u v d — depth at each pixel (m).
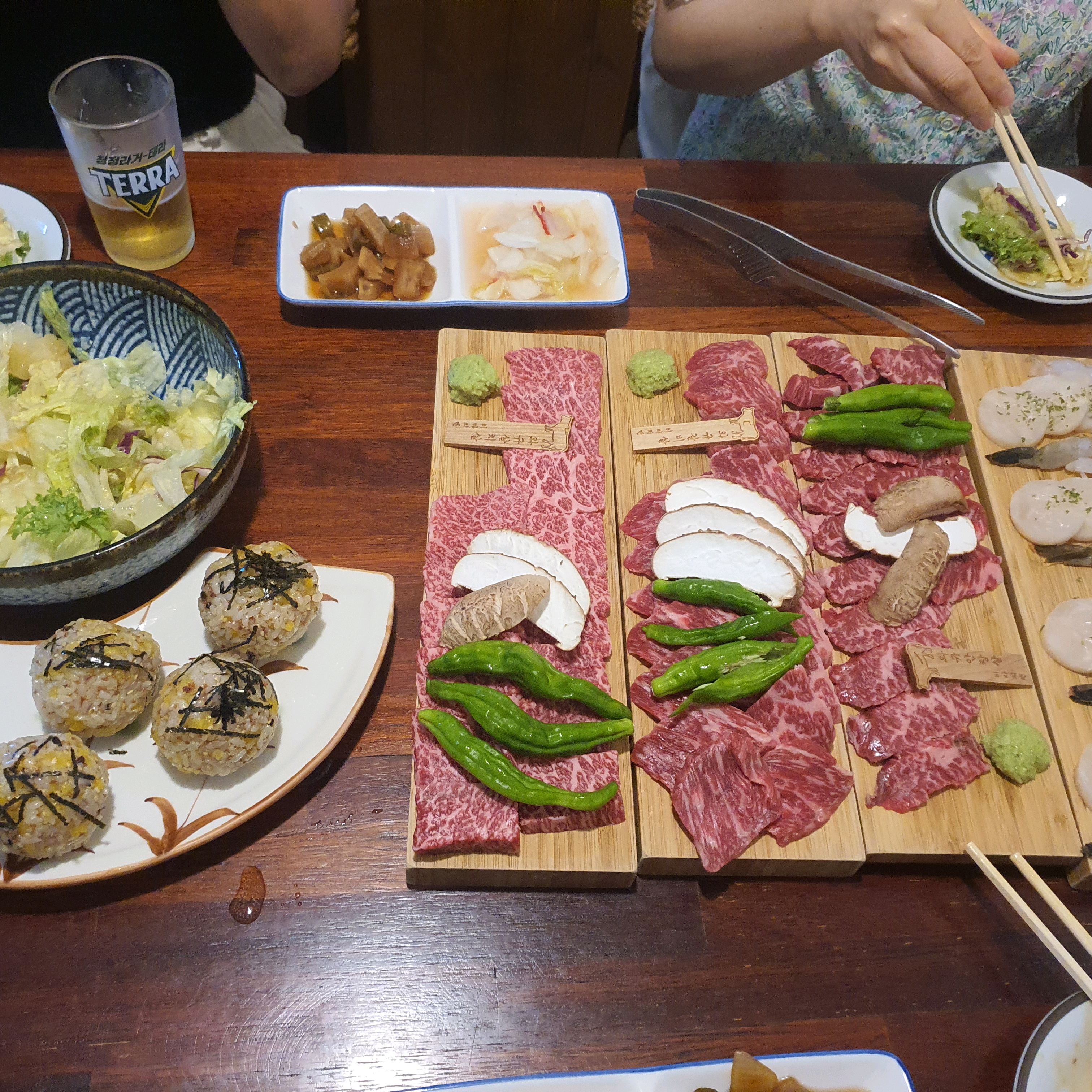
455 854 0.55
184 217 0.72
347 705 0.57
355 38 0.98
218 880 0.54
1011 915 0.56
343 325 0.73
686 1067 0.49
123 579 0.56
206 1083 0.50
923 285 0.79
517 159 0.83
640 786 0.57
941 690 0.61
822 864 0.56
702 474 0.68
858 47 0.77
